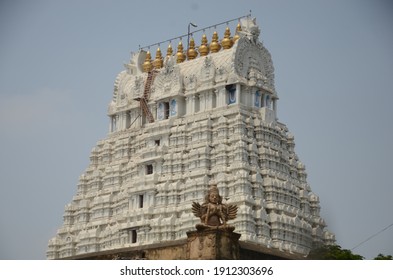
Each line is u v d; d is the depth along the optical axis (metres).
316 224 189.00
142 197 187.25
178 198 182.50
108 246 188.75
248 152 182.12
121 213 191.00
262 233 173.75
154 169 188.75
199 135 185.38
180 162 185.62
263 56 197.00
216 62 192.50
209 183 179.50
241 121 182.62
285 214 181.12
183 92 194.00
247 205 174.38
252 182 178.50
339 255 145.62
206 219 109.81
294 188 186.62
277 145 189.75
